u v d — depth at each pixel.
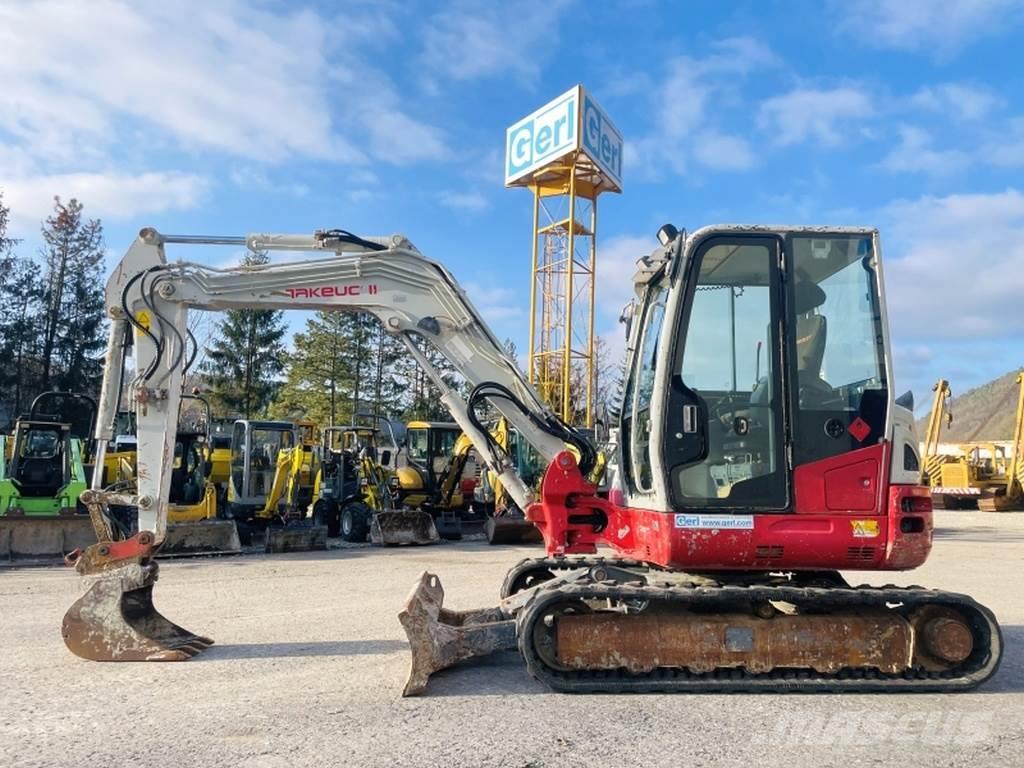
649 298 6.48
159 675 5.93
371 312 6.95
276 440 17.95
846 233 5.80
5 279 39.88
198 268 6.75
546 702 5.29
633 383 6.51
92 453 16.36
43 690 5.55
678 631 5.57
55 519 13.27
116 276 6.73
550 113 29.16
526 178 30.73
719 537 5.49
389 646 6.84
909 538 5.56
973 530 20.59
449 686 5.66
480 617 6.34
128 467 15.41
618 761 4.30
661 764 4.27
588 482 6.71
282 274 6.81
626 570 6.45
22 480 14.16
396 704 5.25
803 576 5.97
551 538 6.63
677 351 5.71
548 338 30.81
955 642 5.51
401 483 17.69
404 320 6.88
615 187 30.64
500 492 17.45
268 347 44.31
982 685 5.71
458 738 4.61
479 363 6.88
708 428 5.64
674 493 5.58
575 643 5.53
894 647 5.60
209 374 43.16
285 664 6.25
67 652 6.64
